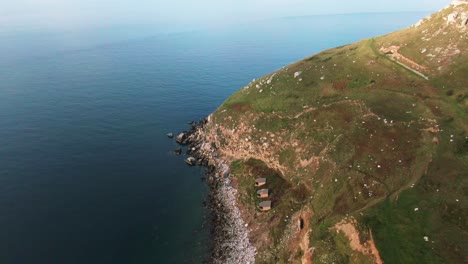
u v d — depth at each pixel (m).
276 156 70.38
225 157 79.00
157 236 56.28
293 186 62.41
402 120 58.19
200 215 61.91
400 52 78.62
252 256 51.19
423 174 46.28
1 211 59.12
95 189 68.06
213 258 51.75
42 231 55.00
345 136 60.59
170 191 69.06
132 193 67.69
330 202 49.50
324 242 41.44
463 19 74.50
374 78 73.69
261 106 81.56
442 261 33.81
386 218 40.19
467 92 59.97
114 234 55.91
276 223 55.41
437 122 55.69
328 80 79.25
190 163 79.56
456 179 43.94
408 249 35.91
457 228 37.06
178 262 51.16
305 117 71.69
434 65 69.50
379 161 51.78
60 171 73.44
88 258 50.44
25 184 67.62
